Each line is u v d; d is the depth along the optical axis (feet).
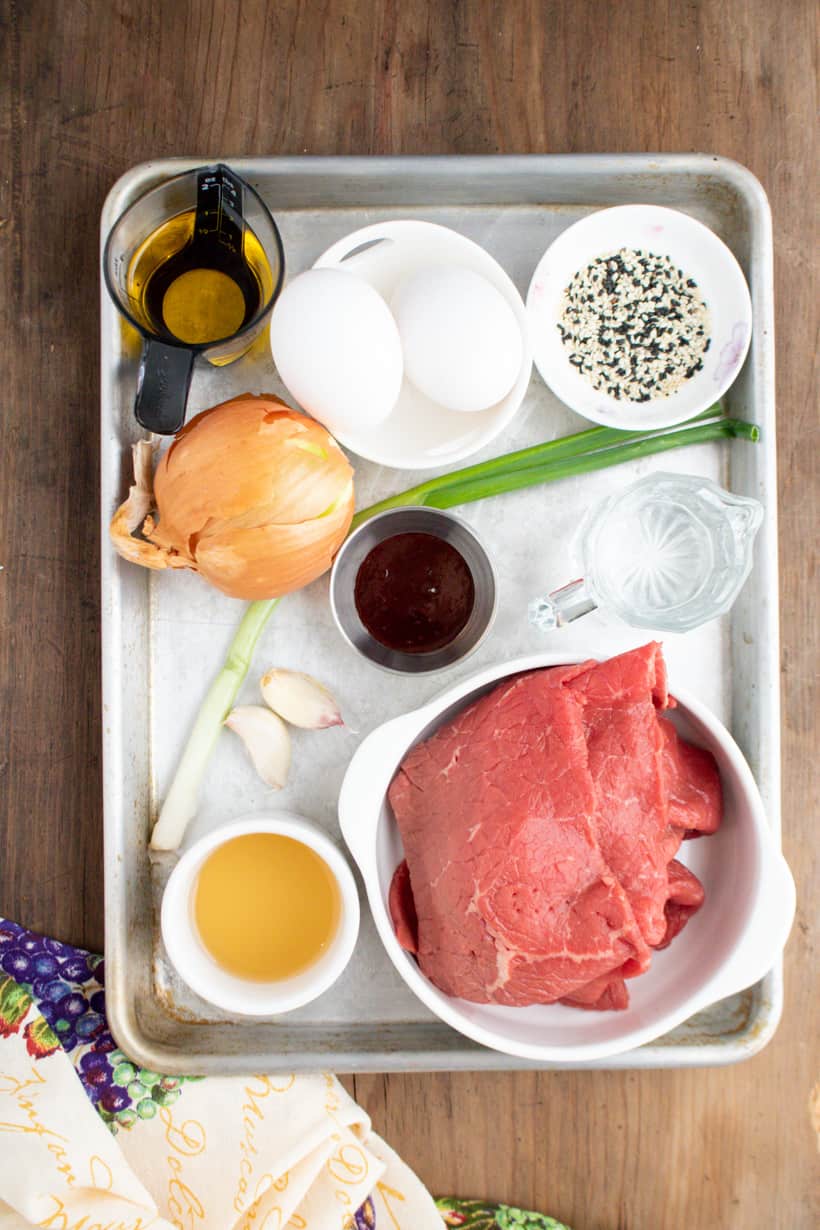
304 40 4.03
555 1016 3.66
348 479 3.45
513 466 3.79
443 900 3.47
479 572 3.76
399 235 3.65
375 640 3.76
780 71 4.11
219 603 3.91
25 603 4.03
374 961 3.90
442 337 3.40
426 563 3.76
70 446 4.03
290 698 3.79
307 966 3.70
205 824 3.90
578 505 3.93
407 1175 3.94
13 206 4.02
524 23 4.06
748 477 3.87
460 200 3.93
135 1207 3.63
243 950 3.75
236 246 3.66
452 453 3.63
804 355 4.11
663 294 3.92
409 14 4.04
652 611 3.90
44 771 4.03
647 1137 4.13
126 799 3.79
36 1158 3.59
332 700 3.81
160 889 3.90
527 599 3.92
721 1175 4.14
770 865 3.42
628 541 4.01
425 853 3.54
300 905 3.77
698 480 3.72
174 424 3.40
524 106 4.07
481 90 4.06
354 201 3.92
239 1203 3.74
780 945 3.41
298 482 3.36
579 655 3.51
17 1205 3.56
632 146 4.09
